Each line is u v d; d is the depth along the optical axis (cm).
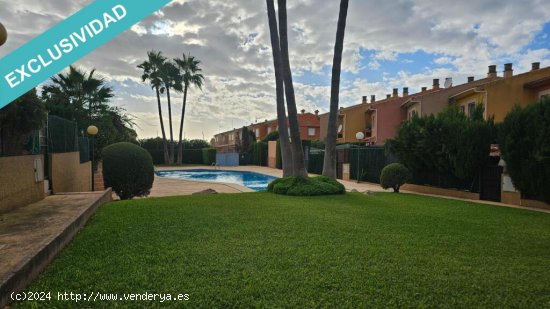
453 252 424
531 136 856
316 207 774
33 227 445
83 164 1196
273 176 2250
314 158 2278
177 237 466
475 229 570
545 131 813
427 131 1210
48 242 366
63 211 565
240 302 272
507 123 918
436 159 1209
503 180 1009
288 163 1234
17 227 446
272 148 3148
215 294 285
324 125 3669
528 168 860
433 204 883
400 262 378
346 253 406
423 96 2248
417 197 1053
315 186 1048
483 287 314
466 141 1082
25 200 629
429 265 371
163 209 693
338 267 356
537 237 518
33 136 774
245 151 3938
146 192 1043
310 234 499
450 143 1133
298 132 1134
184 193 1251
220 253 395
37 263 326
